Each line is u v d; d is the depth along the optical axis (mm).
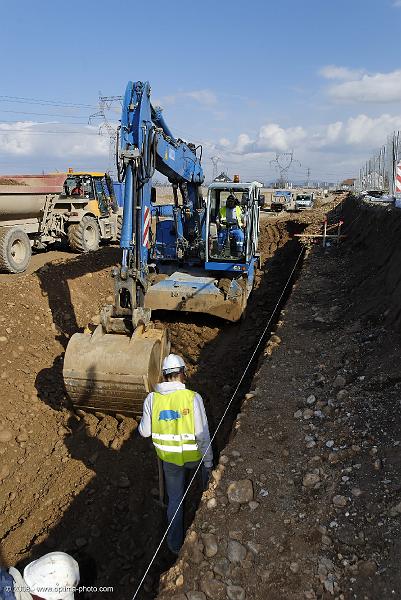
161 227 10141
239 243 9078
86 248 14258
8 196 10930
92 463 5281
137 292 5875
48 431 5824
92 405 5492
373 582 2988
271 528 3482
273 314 9141
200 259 9906
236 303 8172
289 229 20156
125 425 5680
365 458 3973
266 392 5266
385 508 3455
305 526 3471
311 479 3867
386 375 5070
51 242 13766
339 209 22875
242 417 4820
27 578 2531
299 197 41125
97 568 4199
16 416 5914
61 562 2576
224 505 3703
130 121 5941
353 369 5465
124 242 5664
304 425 4609
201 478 4629
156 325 8625
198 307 8266
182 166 8562
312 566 3176
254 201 9383
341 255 11758
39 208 12438
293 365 5836
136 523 4582
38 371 6922
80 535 4488
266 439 4457
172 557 4164
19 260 11328
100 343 5312
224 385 6711
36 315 8234
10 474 5246
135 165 5785
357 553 3205
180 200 10578
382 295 7102
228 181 9430
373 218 11727
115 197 16906
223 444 5172
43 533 4523
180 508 4086
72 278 10086
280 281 12320
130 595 3926
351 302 7762
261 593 3051
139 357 5109
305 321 7258
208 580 3141
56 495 4957
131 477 5062
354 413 4609
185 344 8062
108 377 5109
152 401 3969
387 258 8219
